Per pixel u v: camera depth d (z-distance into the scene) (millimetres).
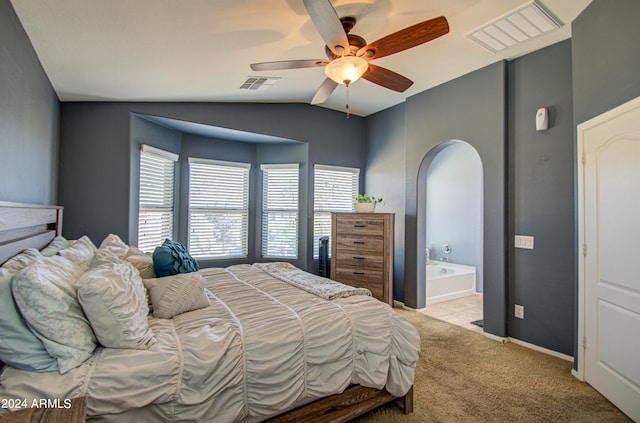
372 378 1783
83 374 1184
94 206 3238
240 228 4672
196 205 4316
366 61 2188
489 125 3250
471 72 3422
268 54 2533
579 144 2418
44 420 902
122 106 3357
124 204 3342
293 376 1570
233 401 1419
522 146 3066
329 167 4770
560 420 1918
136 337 1355
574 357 2469
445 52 2990
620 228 2029
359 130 5109
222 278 2639
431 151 3914
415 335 1990
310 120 4586
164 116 3543
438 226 5707
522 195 3059
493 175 3211
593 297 2271
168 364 1305
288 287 2398
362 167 5141
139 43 2170
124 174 3342
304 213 4609
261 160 4793
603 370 2158
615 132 2062
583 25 2355
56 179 3029
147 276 2084
